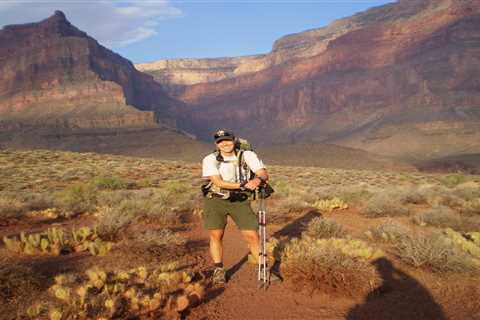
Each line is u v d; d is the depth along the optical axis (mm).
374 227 9406
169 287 5012
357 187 20453
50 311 4066
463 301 4848
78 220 10211
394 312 4555
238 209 5387
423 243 6203
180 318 4289
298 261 5348
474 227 9359
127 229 7906
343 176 43781
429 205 14359
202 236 8578
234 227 9398
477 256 6562
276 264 6188
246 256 6762
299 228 9258
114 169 37938
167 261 6242
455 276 5664
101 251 6441
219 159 5305
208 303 4742
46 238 7230
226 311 4535
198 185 24688
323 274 5059
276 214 10055
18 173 31250
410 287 5273
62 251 6645
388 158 194750
